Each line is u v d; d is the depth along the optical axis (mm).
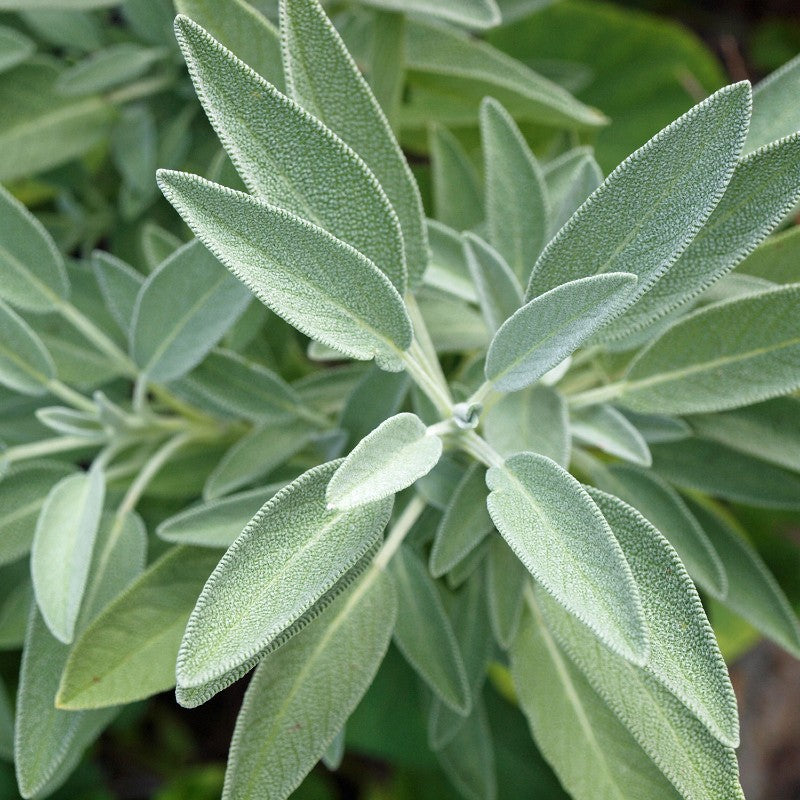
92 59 569
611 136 775
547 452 452
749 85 396
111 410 500
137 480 498
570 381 504
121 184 660
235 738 426
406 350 427
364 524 413
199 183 392
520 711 740
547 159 575
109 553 479
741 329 451
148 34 583
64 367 524
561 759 461
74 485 473
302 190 420
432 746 517
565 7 773
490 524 457
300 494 407
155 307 478
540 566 395
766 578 504
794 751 952
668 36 772
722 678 389
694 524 483
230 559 393
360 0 488
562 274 423
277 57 460
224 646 390
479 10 487
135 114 587
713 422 487
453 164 542
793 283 453
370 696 703
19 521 487
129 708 737
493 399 448
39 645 461
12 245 493
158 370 490
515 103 551
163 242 521
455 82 547
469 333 506
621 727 462
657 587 402
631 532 408
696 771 415
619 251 418
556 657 475
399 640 476
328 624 447
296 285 408
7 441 537
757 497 500
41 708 458
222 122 405
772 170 418
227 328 476
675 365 463
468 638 504
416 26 545
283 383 499
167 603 455
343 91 434
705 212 403
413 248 451
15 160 561
